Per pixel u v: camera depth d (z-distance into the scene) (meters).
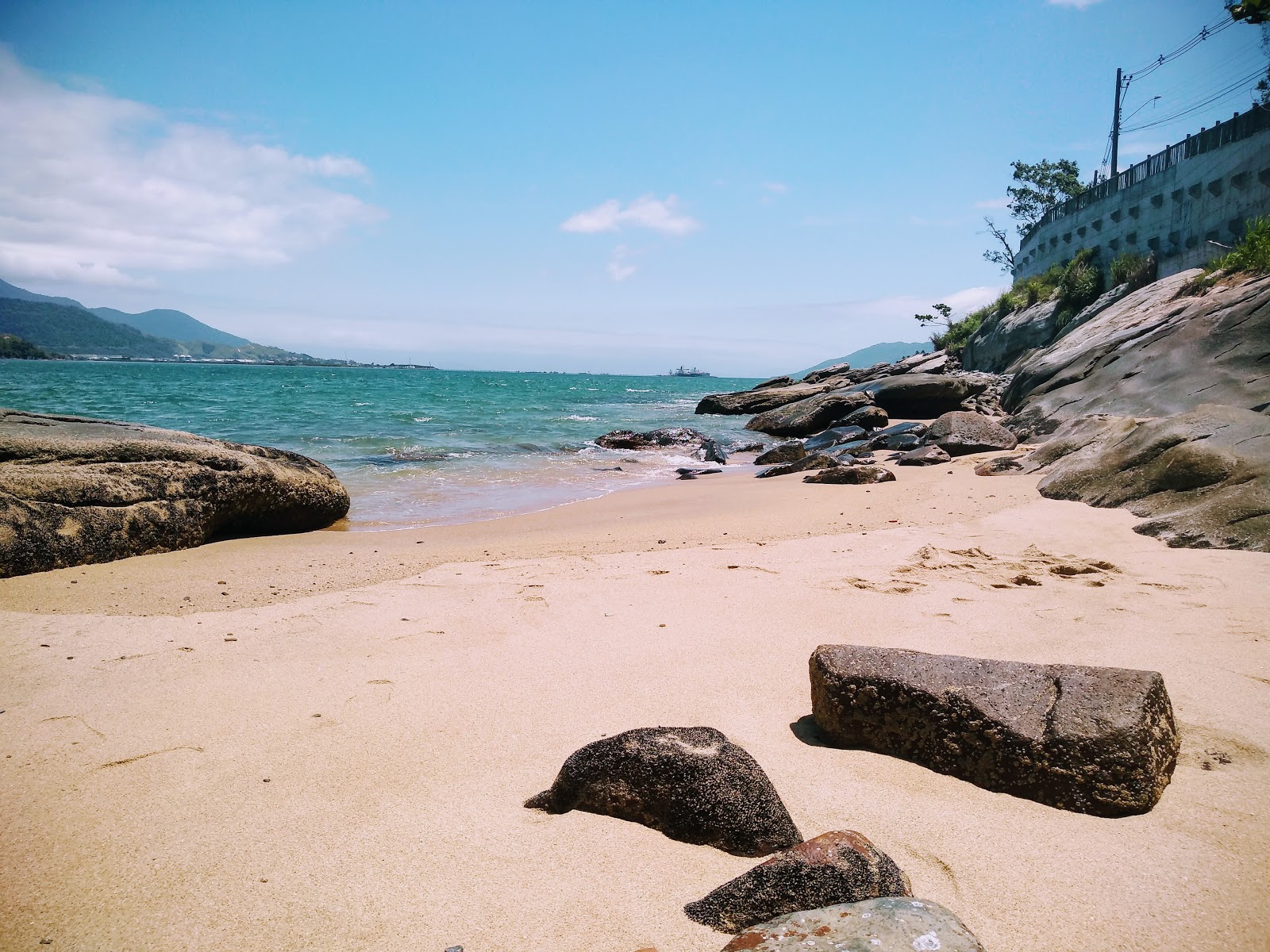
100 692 3.94
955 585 5.65
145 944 2.17
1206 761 3.09
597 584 6.01
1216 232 20.12
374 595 5.75
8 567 6.52
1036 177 43.50
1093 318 20.20
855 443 18.83
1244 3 11.94
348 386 54.94
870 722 3.29
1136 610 4.89
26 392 34.19
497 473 14.55
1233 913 2.25
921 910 2.08
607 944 2.16
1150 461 8.32
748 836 2.58
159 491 7.88
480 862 2.54
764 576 6.13
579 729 3.51
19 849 2.61
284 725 3.56
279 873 2.48
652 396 55.91
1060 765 2.86
